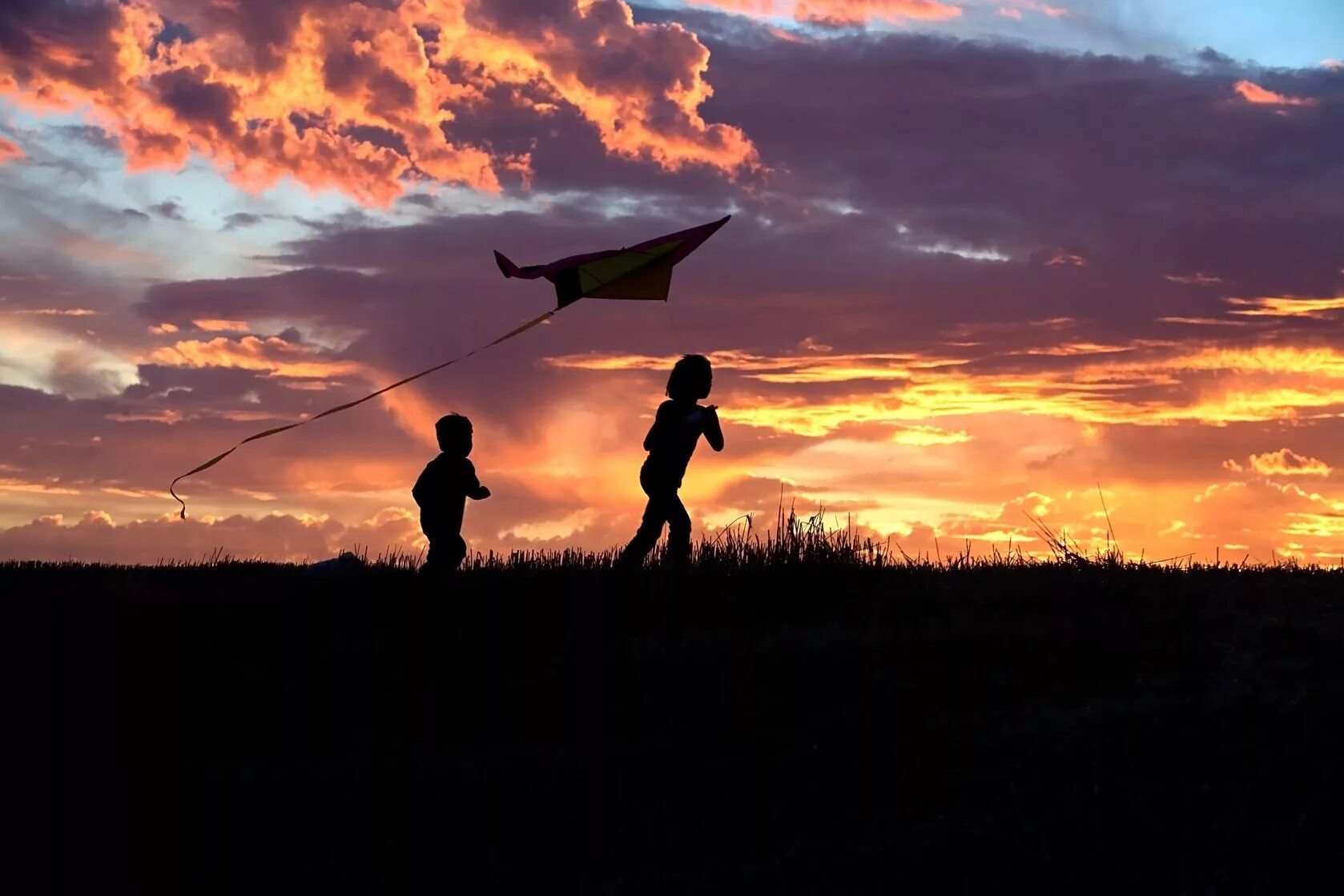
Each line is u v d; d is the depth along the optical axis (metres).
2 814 7.52
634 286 10.55
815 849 6.52
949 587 10.60
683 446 11.78
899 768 7.18
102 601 11.69
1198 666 8.07
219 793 7.88
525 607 10.53
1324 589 10.05
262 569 14.23
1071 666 8.30
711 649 9.20
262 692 9.30
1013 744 7.28
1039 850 6.18
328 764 8.25
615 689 8.76
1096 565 11.35
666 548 11.99
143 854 7.27
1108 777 6.73
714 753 7.70
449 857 7.09
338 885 6.92
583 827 7.14
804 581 10.82
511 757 7.98
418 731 8.66
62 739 8.52
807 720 7.99
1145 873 5.92
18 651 10.05
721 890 6.30
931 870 6.17
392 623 10.59
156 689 9.34
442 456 11.77
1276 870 5.79
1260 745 6.83
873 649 8.91
